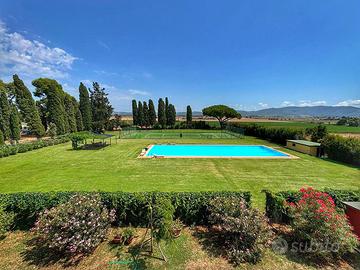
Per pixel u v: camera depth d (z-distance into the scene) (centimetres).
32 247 502
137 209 579
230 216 504
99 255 473
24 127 3991
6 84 3322
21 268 435
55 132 2916
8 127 2616
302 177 1098
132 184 977
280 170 1230
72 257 465
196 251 488
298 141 1988
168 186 950
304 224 483
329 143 1562
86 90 3966
